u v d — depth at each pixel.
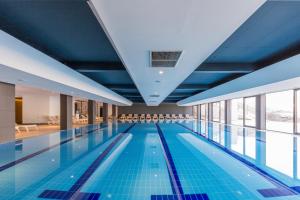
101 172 3.77
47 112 14.88
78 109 24.28
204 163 4.39
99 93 8.59
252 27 3.22
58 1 2.50
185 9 1.94
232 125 13.29
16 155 5.05
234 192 2.95
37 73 4.19
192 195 2.84
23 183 3.24
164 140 7.43
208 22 2.22
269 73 5.01
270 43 3.98
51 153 5.29
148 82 6.32
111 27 2.36
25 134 8.81
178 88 9.85
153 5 1.87
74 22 3.12
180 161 4.55
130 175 3.62
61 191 2.96
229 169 3.98
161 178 3.47
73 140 7.34
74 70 5.77
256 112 10.14
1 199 2.71
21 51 3.66
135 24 2.28
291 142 6.89
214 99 11.88
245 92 7.57
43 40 3.93
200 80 8.67
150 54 3.38
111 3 1.83
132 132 9.80
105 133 9.38
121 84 10.18
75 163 4.37
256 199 2.73
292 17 2.87
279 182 3.33
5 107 6.44
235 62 5.61
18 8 2.70
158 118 22.48
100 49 4.48
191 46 3.00
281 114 13.88
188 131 10.22
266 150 5.72
